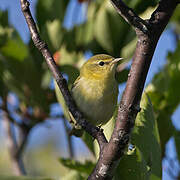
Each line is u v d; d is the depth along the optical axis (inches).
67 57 427.8
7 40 442.6
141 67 235.6
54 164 671.1
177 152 382.3
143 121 304.8
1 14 464.8
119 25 432.1
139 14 410.9
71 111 282.5
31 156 674.8
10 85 470.0
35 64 470.0
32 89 467.2
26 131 485.1
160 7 235.8
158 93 398.9
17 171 476.1
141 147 302.5
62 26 464.4
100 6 451.5
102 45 444.5
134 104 239.0
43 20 467.2
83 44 448.5
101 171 252.7
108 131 325.4
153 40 233.3
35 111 478.0
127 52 436.8
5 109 477.4
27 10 282.5
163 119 380.2
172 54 419.8
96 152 347.6
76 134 404.8
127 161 295.9
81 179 332.5
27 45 479.8
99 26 434.9
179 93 395.9
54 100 473.7
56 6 464.4
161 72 406.6
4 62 462.3
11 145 486.0
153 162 301.9
